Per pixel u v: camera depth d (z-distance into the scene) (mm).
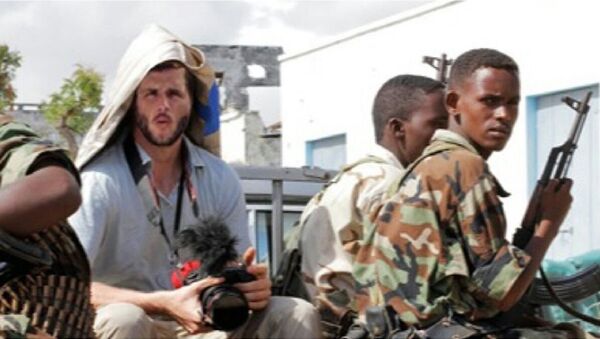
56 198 2762
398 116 4801
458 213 3826
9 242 2773
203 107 4867
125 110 4586
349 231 4574
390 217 3922
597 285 4523
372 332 3916
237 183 4898
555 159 4066
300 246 4727
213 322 4117
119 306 4160
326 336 4547
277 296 4582
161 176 4656
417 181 3902
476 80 3955
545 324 4004
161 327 4445
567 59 12875
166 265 4602
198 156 4785
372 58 16484
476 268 3791
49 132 23703
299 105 18281
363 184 4602
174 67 4590
